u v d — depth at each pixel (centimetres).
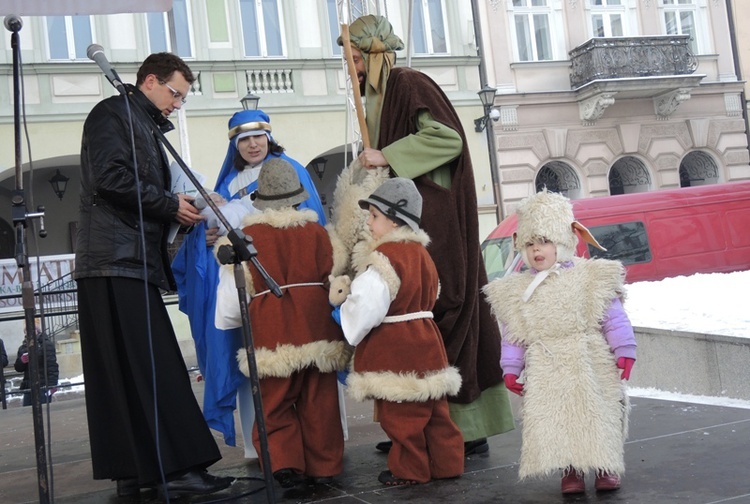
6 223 1977
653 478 359
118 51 1797
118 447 375
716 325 634
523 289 354
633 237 1542
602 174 2202
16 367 1193
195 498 376
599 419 338
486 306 430
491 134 2102
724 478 350
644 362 636
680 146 2275
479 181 2091
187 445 370
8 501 408
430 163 413
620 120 2222
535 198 357
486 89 1947
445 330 408
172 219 380
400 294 369
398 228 378
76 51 1778
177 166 434
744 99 2333
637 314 764
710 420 473
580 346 344
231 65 1872
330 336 379
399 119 429
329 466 386
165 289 393
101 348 370
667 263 1545
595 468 333
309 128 1936
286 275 380
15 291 1638
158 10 474
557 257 354
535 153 2141
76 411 812
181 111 1252
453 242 413
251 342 323
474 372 414
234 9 1895
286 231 383
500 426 424
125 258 369
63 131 1758
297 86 1931
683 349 595
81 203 377
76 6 461
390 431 374
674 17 2311
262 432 319
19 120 353
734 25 2347
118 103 377
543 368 346
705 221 1576
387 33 441
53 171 1955
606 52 2152
